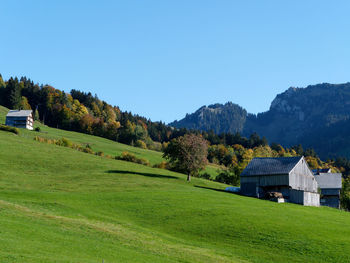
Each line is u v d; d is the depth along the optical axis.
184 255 37.97
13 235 32.97
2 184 68.81
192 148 97.44
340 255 42.03
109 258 32.06
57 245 32.91
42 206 52.16
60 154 104.25
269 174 88.69
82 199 61.44
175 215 55.09
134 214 55.00
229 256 40.50
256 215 57.25
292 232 49.66
